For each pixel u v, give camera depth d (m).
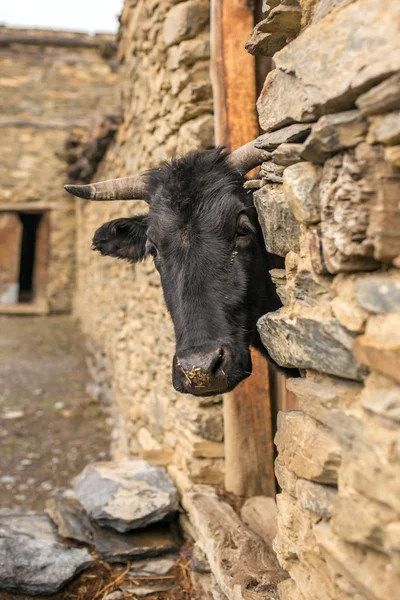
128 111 6.29
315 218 1.80
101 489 4.04
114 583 3.47
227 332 2.42
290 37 2.10
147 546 3.72
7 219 17.16
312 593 1.87
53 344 13.55
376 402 1.47
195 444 3.92
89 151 9.80
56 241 16.92
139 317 5.88
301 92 1.77
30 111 16.86
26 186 16.83
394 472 1.39
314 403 1.83
